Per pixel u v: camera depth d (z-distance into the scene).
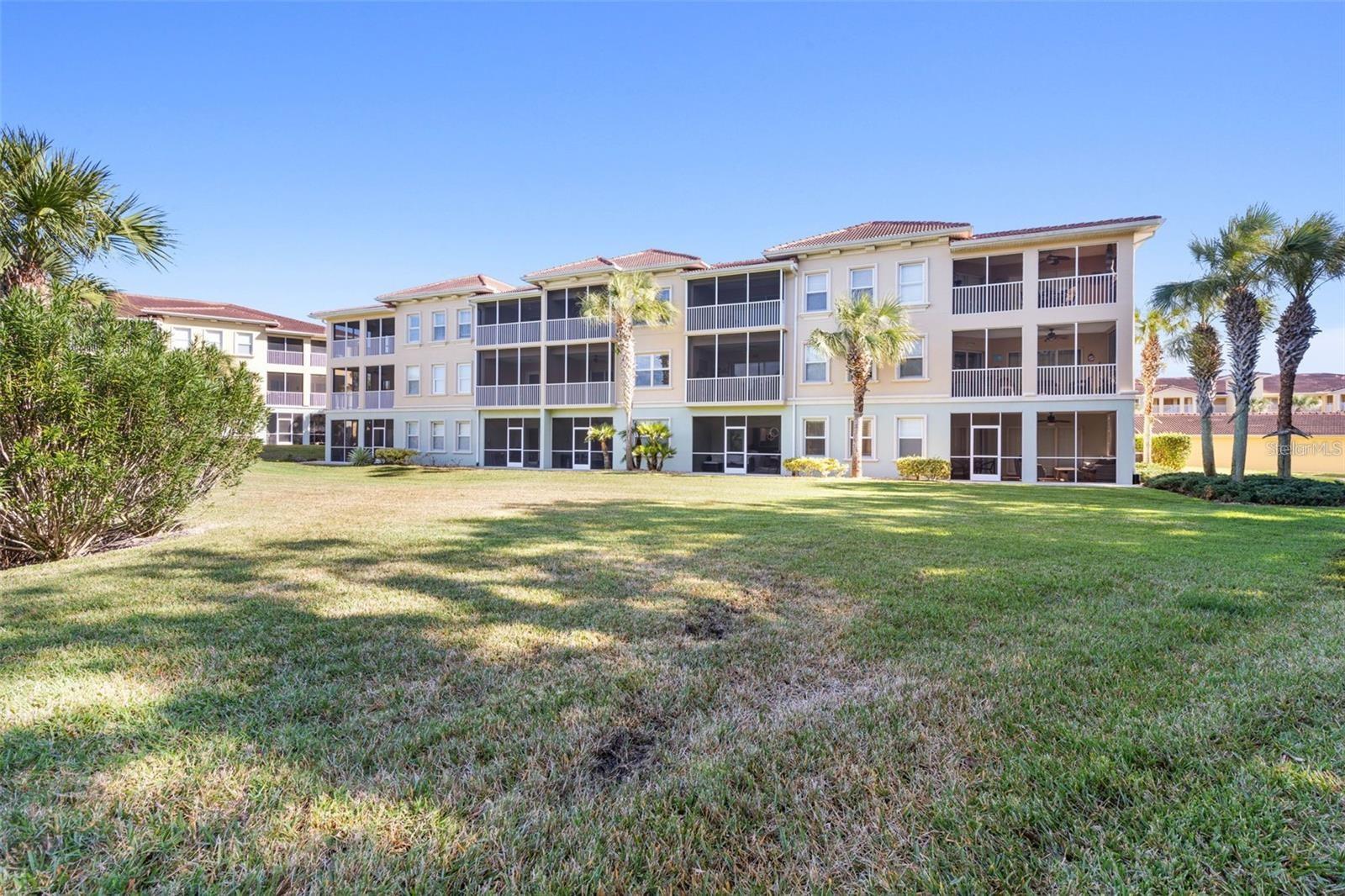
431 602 4.79
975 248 21.91
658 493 15.53
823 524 9.37
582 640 3.90
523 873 1.82
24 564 6.65
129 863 1.81
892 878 1.79
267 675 3.28
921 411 22.75
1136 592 5.13
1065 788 2.20
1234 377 15.64
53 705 2.83
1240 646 3.71
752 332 25.81
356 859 1.85
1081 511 11.41
